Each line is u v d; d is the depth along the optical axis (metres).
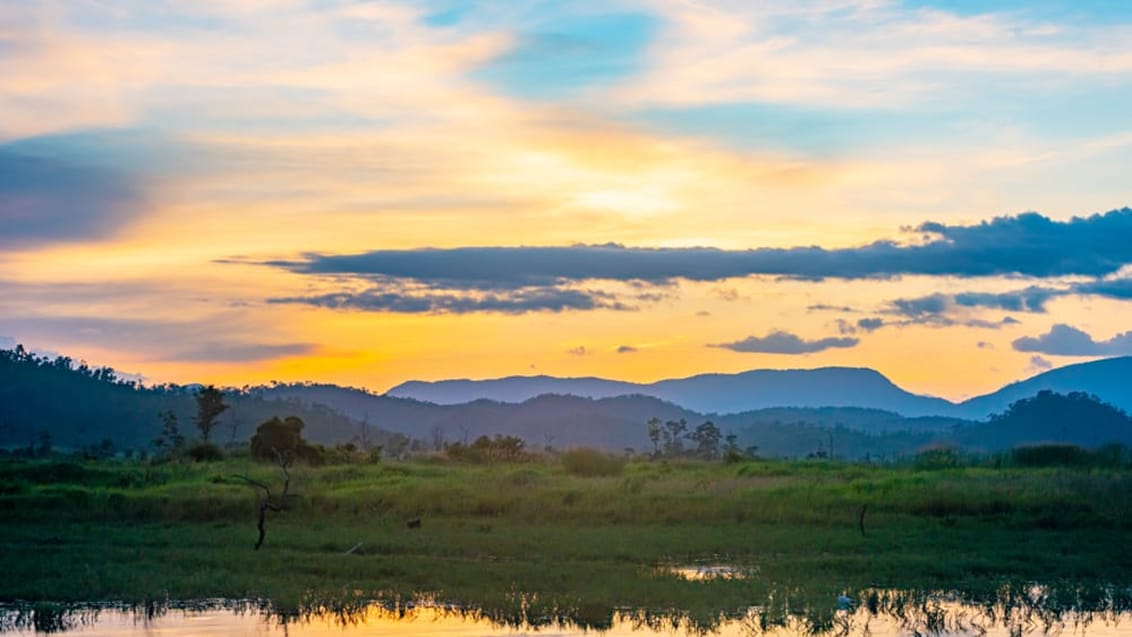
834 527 31.72
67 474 44.31
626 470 57.06
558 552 26.59
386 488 38.38
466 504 34.78
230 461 60.53
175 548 26.98
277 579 22.06
